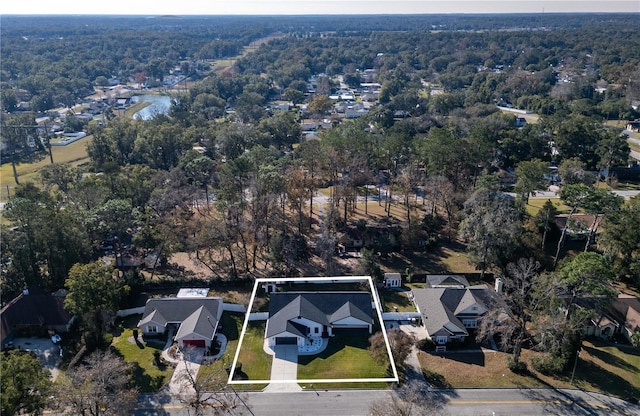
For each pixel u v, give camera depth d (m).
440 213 92.69
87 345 55.12
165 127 124.38
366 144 95.62
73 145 151.25
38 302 59.84
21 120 148.25
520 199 85.69
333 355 54.06
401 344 52.75
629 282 69.50
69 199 85.88
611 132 124.06
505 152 116.62
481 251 69.75
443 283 68.06
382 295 67.81
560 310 55.69
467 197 84.81
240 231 74.12
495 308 57.44
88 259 69.88
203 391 46.84
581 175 99.69
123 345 57.06
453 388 50.12
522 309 54.50
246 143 125.00
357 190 98.88
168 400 48.38
